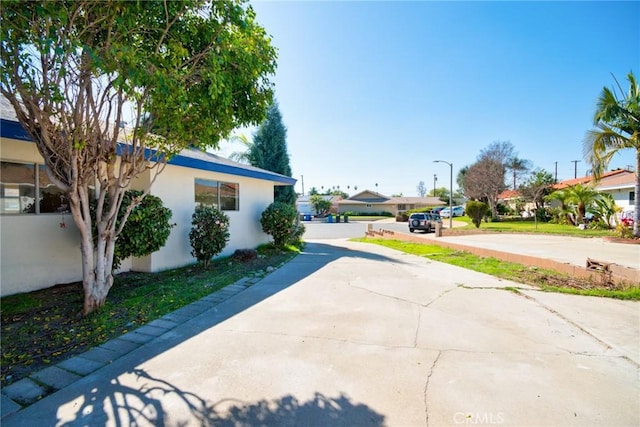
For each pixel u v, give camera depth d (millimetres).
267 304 4445
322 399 2188
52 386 2371
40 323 3668
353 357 2807
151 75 3143
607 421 1942
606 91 11234
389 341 3162
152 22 3551
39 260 5113
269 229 10398
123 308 4199
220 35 3646
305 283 5723
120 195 4355
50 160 3613
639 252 9453
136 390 2307
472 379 2432
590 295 4887
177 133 4340
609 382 2395
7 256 4742
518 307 4305
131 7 3127
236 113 4426
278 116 16000
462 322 3719
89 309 3973
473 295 4914
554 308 4254
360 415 2014
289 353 2893
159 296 4785
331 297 4801
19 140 4656
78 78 3492
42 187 5176
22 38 3107
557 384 2363
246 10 3803
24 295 4758
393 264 7809
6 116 4305
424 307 4305
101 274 4105
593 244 11797
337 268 7227
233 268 7211
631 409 2062
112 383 2406
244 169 9000
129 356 2861
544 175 29844
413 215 21391
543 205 28422
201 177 8070
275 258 8727
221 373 2539
